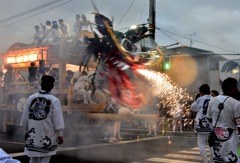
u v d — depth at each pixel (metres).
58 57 9.88
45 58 10.47
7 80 11.62
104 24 8.84
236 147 3.56
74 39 9.95
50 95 4.05
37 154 3.87
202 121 5.74
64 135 9.88
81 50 10.27
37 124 3.93
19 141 9.73
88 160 6.60
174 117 15.74
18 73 12.38
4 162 1.60
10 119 12.03
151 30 10.11
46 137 3.92
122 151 8.03
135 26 9.67
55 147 4.03
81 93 9.54
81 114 9.30
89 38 9.36
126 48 9.16
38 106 3.97
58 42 9.92
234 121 3.61
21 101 10.69
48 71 10.12
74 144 9.38
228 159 3.57
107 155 7.31
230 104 3.61
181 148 8.87
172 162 6.44
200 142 5.80
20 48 11.48
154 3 14.63
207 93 5.89
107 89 9.45
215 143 3.71
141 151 8.09
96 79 9.51
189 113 19.03
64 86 9.75
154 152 7.94
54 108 3.97
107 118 8.52
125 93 9.45
